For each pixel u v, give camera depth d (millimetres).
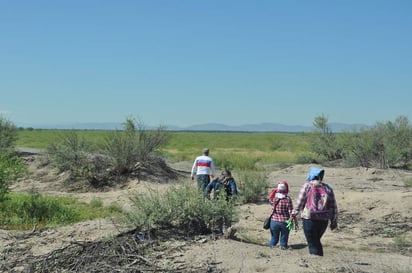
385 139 33844
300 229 14648
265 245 11922
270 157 45219
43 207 16000
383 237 14266
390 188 24016
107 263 9820
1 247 11516
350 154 34594
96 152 26047
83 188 24078
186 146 74125
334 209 10211
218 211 11633
